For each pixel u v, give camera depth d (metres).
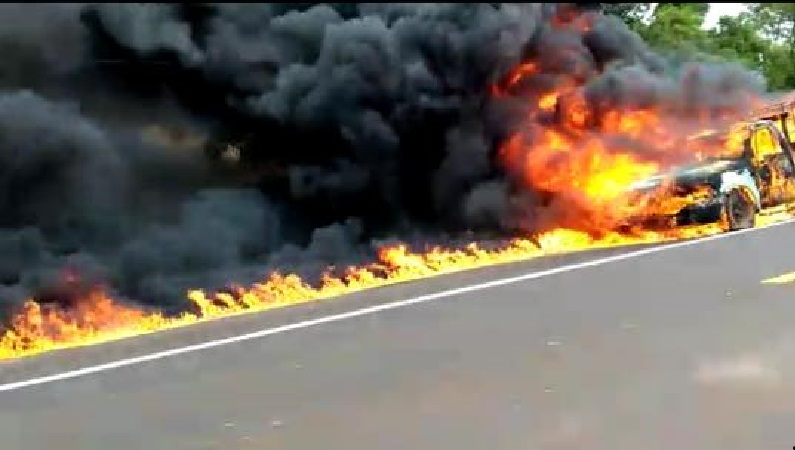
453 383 5.16
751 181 9.77
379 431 4.49
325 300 7.55
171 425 4.73
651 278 7.52
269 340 6.36
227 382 5.42
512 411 4.68
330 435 4.47
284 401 5.02
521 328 6.23
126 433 4.64
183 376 5.61
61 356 6.29
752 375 5.05
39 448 4.46
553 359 5.50
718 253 8.41
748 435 4.23
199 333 6.71
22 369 5.97
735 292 6.90
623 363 5.36
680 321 6.19
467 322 6.48
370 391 5.11
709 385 4.92
